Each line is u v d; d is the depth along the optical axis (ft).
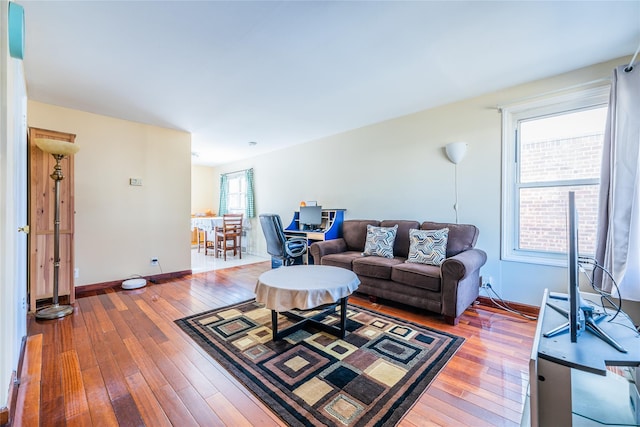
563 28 6.26
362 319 8.54
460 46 6.96
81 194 11.26
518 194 9.53
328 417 4.53
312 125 13.35
